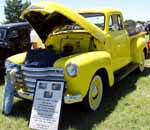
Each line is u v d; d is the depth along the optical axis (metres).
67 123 5.27
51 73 5.30
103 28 6.49
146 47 8.92
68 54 5.89
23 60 5.85
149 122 5.23
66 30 6.47
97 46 6.15
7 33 8.84
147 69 9.07
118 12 7.10
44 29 6.32
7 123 5.37
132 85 7.43
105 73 6.00
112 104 6.11
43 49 5.72
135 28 8.56
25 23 9.36
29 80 5.52
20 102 6.41
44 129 4.96
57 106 5.01
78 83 5.16
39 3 5.54
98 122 5.29
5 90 5.80
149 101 6.22
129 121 5.30
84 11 6.79
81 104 5.57
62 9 5.51
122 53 7.27
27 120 5.48
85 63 5.21
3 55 8.59
